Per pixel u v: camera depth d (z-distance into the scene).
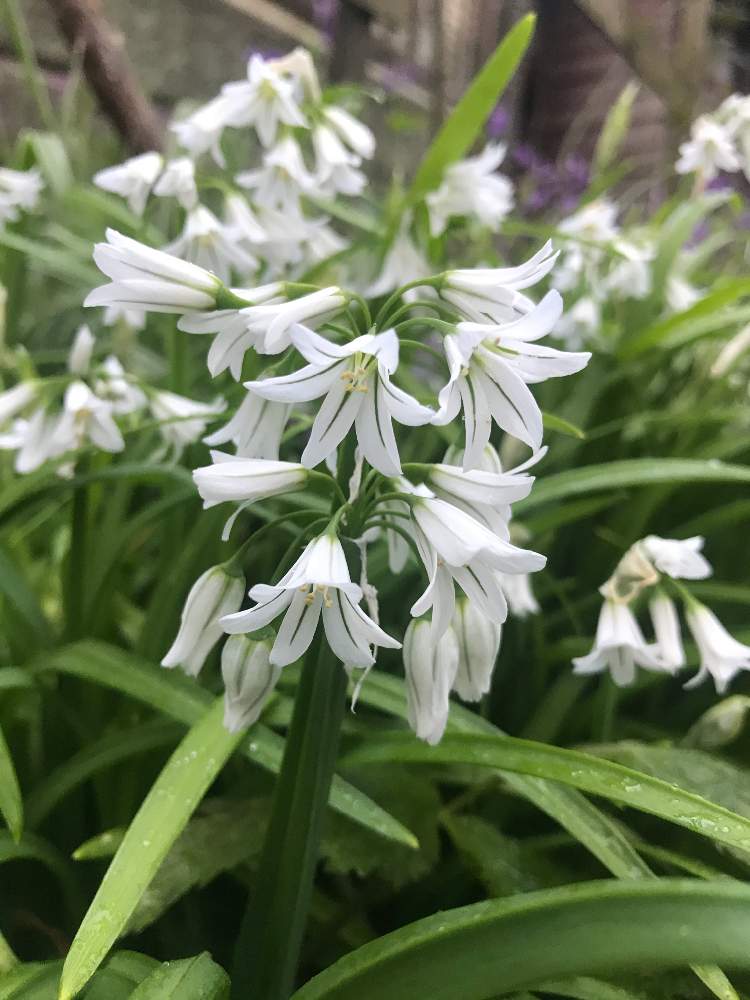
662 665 0.15
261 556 0.21
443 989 0.09
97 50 0.28
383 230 0.23
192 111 0.28
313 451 0.09
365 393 0.09
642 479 0.17
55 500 0.20
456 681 0.11
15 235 0.24
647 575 0.15
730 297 0.20
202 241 0.18
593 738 0.17
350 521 0.10
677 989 0.11
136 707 0.16
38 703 0.17
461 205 0.22
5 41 0.38
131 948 0.14
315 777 0.11
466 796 0.15
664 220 0.28
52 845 0.15
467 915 0.10
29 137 0.25
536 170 0.39
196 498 0.16
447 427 0.20
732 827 0.10
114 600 0.19
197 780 0.11
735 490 0.24
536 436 0.09
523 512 0.21
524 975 0.09
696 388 0.25
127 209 0.26
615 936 0.09
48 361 0.27
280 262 0.20
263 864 0.11
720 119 0.25
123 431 0.18
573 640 0.19
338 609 0.09
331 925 0.14
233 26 0.47
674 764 0.14
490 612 0.09
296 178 0.20
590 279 0.24
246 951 0.11
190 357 0.24
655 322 0.24
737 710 0.15
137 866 0.10
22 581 0.17
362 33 0.45
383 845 0.14
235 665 0.10
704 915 0.09
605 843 0.12
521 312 0.10
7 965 0.11
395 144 0.51
